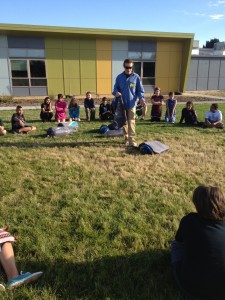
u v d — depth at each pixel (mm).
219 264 2146
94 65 21031
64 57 20281
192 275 2246
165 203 4031
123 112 6750
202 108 14867
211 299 2217
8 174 5039
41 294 2480
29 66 19719
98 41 20672
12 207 3895
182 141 7574
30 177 4918
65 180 4805
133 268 2814
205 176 5066
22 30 17828
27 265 2846
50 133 7918
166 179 4934
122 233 3334
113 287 2578
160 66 22516
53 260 2900
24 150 6531
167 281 2664
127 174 5098
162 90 23125
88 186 4559
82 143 7199
